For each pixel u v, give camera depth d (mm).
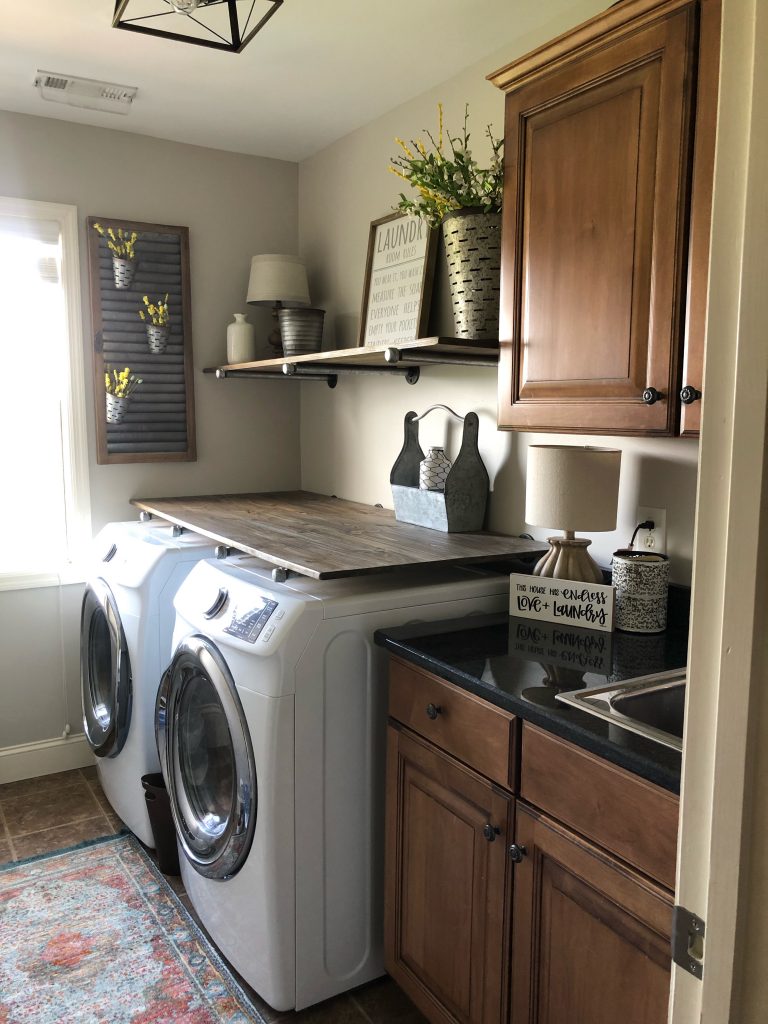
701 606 646
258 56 2352
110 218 3010
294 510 2832
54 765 3072
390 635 1763
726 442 615
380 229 2781
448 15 2086
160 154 3082
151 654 2383
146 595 2359
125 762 2510
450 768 1573
